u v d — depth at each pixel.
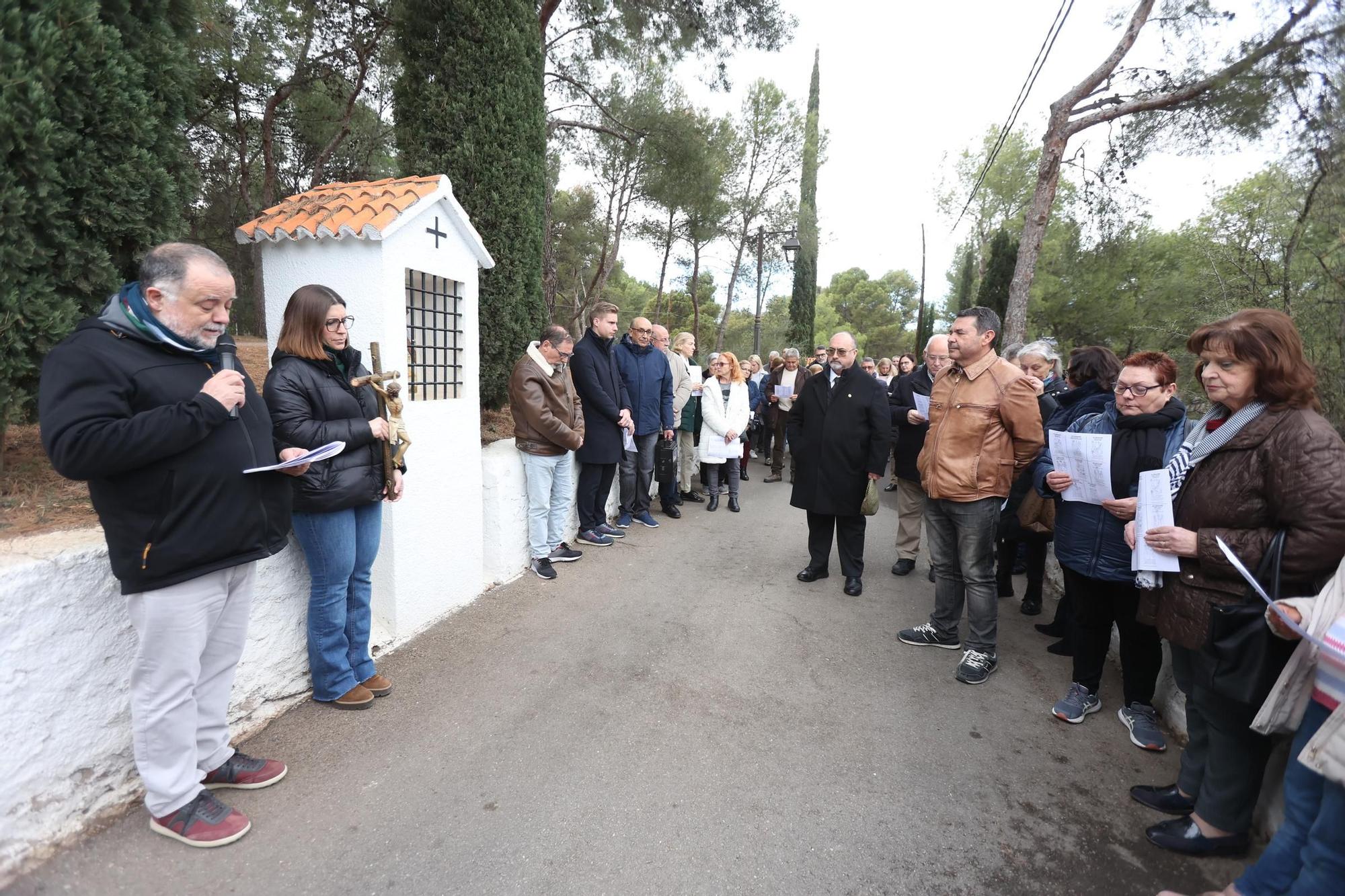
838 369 4.45
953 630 3.68
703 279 42.62
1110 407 3.05
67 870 1.80
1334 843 1.45
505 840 2.04
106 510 1.75
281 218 3.17
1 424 2.47
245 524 1.97
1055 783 2.46
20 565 1.77
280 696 2.67
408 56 5.57
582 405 5.19
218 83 12.66
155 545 1.79
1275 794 2.10
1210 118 6.86
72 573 1.88
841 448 4.34
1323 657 1.51
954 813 2.27
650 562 5.09
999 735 2.79
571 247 20.31
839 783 2.42
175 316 1.82
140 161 2.66
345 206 3.15
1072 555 2.84
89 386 1.66
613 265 16.14
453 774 2.37
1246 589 1.87
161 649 1.87
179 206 2.92
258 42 12.04
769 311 37.88
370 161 15.89
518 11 5.75
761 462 11.34
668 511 6.69
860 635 3.86
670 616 4.01
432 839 2.03
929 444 3.46
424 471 3.48
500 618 3.82
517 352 6.09
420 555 3.51
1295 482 1.78
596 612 3.99
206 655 2.08
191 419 1.73
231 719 2.46
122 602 2.02
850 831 2.16
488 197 5.68
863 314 58.31
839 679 3.28
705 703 2.98
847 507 4.36
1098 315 18.61
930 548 3.68
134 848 1.91
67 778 1.90
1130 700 2.86
